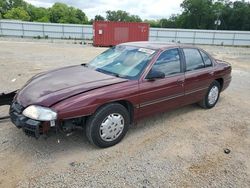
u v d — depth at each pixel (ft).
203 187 10.33
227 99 22.38
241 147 13.74
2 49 60.85
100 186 10.04
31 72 31.30
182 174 11.08
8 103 14.66
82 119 12.11
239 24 255.50
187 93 16.34
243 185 10.59
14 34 132.77
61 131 11.56
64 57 49.67
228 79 20.25
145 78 13.67
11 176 10.36
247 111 19.38
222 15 260.83
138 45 16.11
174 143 13.73
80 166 11.23
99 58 16.51
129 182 10.36
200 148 13.37
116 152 12.50
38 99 11.34
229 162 12.21
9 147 12.37
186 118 17.26
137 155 12.34
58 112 10.81
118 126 12.89
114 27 93.35
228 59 61.57
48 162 11.39
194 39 136.15
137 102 13.37
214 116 17.93
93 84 12.50
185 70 16.11
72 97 11.34
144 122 16.24
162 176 10.85
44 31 134.51
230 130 15.79
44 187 9.82
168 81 14.75
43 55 51.60
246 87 27.99
